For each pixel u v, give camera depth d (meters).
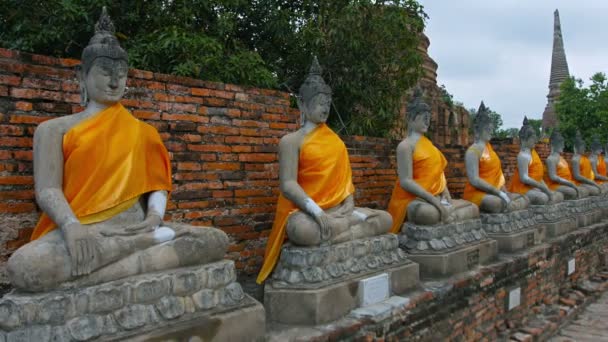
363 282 4.77
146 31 8.05
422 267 6.09
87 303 3.00
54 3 7.33
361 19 9.12
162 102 5.20
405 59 9.80
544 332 7.33
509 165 12.90
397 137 11.07
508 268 7.00
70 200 3.31
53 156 3.26
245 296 3.84
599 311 8.98
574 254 9.75
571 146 22.72
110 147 3.41
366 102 9.95
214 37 8.44
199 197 5.48
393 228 6.61
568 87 22.73
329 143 5.10
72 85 4.61
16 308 2.84
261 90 6.11
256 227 6.04
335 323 4.38
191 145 5.41
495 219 7.83
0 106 4.20
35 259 2.88
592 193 12.07
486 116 8.09
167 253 3.43
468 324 6.04
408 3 9.84
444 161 6.76
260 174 6.08
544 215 9.38
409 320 5.01
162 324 3.26
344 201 5.12
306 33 9.12
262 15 9.76
